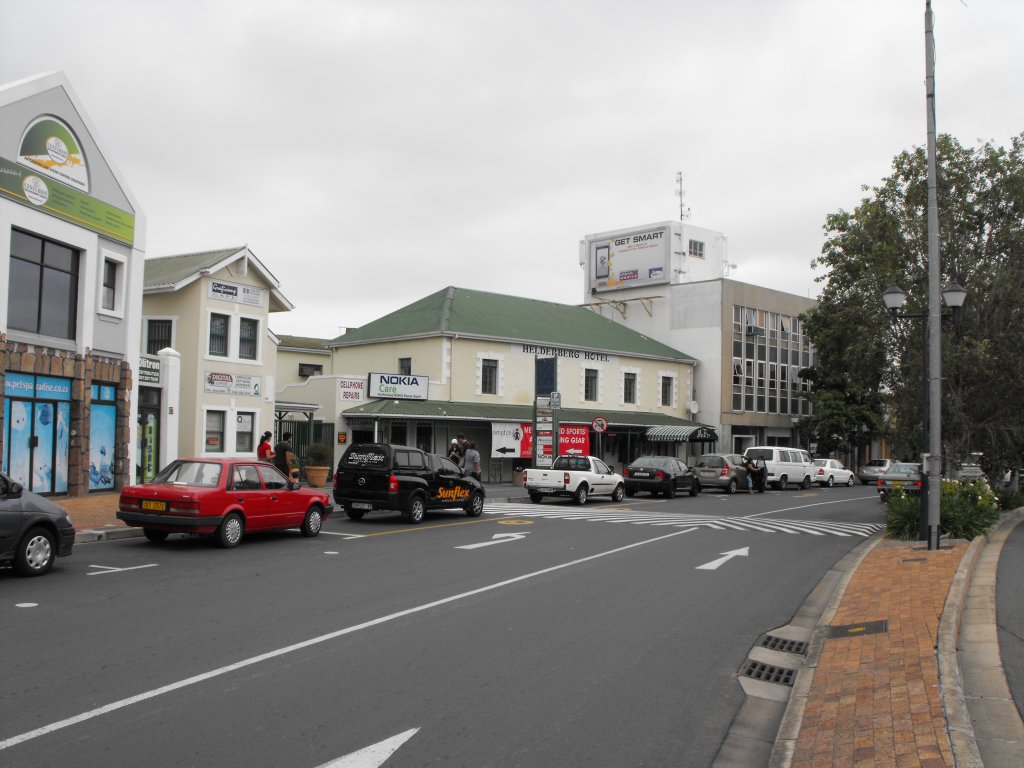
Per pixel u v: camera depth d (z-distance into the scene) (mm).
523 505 25938
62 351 19953
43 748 5242
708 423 50094
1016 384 21641
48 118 19438
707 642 8641
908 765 4871
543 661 7637
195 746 5340
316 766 5078
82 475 20516
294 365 44625
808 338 47875
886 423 24484
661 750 5609
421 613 9516
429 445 36438
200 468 14789
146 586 10742
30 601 9633
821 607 10812
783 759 5348
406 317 41156
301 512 16250
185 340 26812
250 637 8172
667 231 53062
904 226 22938
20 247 18984
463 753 5379
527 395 40500
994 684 6664
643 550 15688
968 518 16266
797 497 34156
